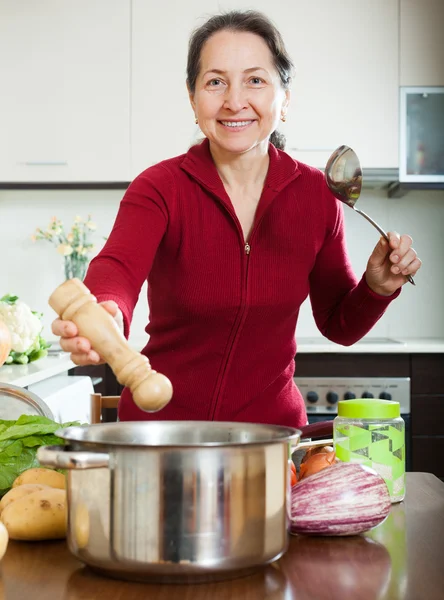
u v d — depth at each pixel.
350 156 1.33
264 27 1.31
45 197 3.84
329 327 1.63
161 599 0.68
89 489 0.72
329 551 0.82
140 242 1.33
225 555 0.71
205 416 1.50
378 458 1.02
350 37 3.48
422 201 3.84
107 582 0.73
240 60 1.29
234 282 1.43
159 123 3.51
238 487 0.72
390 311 3.85
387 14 3.48
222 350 1.47
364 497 0.87
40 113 3.52
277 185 1.42
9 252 3.84
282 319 1.48
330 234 1.52
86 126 3.52
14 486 0.95
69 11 3.52
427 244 3.84
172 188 1.40
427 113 3.47
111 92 3.52
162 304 1.48
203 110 1.32
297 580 0.73
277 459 0.75
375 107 3.48
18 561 0.79
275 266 1.45
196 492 0.70
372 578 0.73
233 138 1.33
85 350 0.81
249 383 1.49
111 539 0.71
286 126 3.49
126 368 0.78
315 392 3.21
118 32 3.51
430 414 3.20
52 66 3.52
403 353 3.21
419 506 1.02
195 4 3.50
